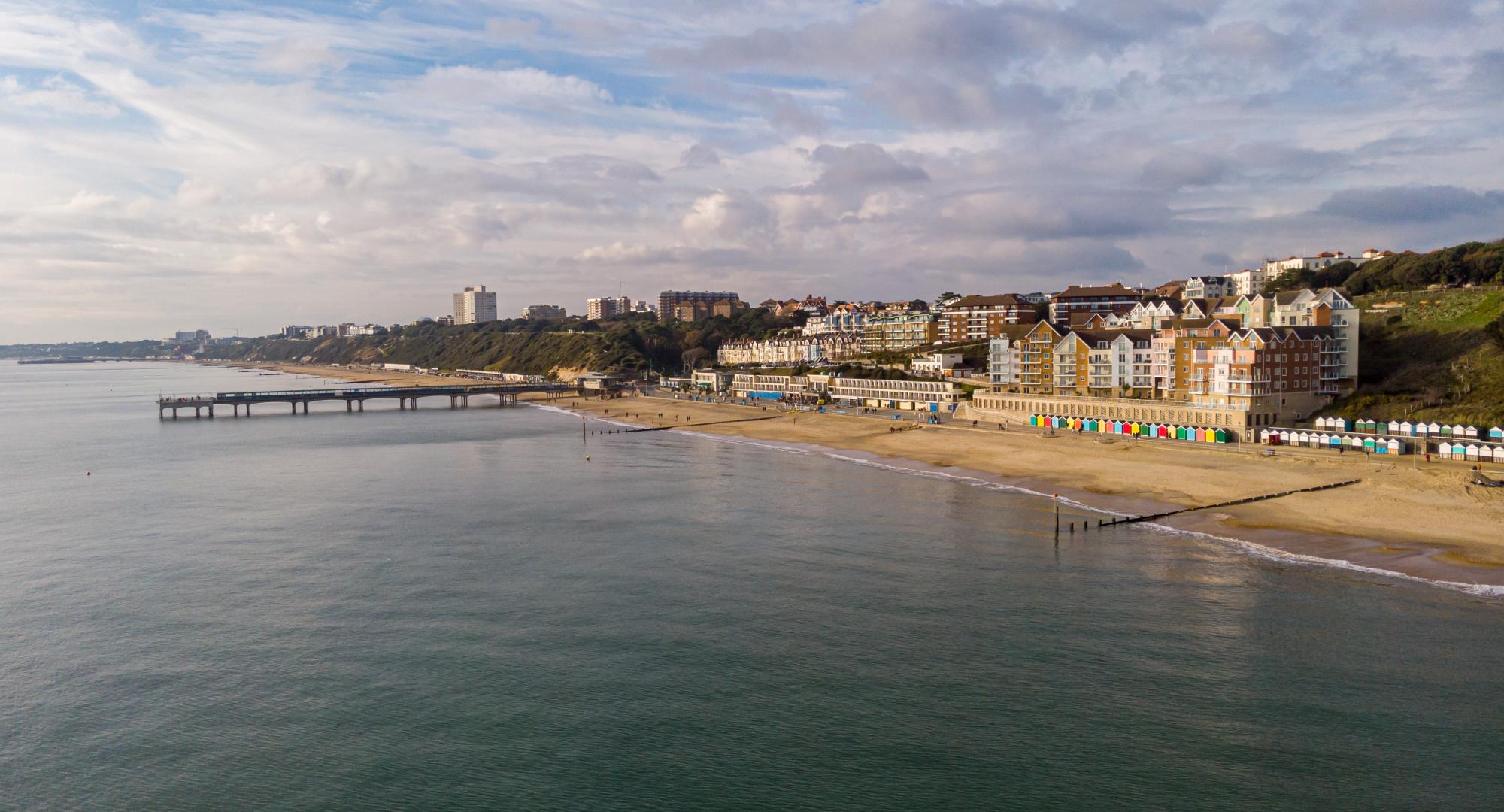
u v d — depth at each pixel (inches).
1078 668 2143.2
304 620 2600.9
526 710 2001.7
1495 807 1566.2
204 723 1985.7
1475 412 4719.5
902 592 2726.4
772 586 2812.5
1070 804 1605.6
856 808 1609.3
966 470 4960.6
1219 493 3939.5
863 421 7662.4
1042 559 3053.6
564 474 5128.0
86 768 1813.5
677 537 3486.7
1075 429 6166.3
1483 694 1951.3
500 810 1628.9
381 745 1867.6
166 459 6112.2
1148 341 6791.3
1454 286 7012.8
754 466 5364.2
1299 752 1748.3
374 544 3462.1
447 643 2395.4
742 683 2110.0
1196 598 2598.4
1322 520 3400.6
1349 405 5467.5
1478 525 3225.9
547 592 2797.7
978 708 1956.2
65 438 7593.5
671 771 1743.4
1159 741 1801.2
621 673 2178.9
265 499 4458.7
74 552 3417.8
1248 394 5329.7
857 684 2087.8
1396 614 2416.3
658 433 7539.4
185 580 3019.2
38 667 2298.2
